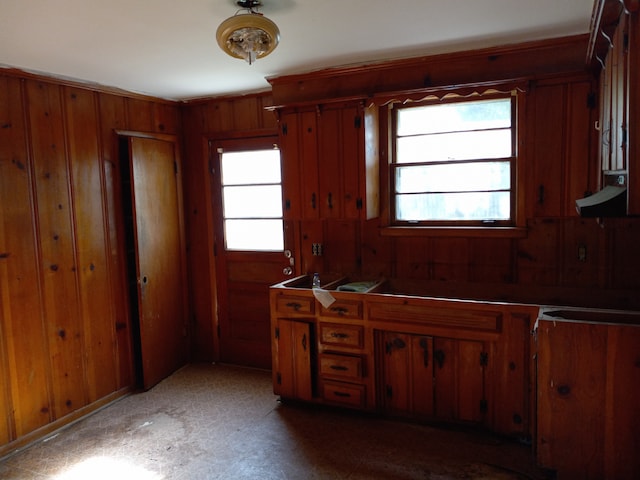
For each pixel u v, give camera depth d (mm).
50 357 3186
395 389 3102
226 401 3572
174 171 4180
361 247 3633
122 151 3730
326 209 3389
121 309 3734
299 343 3340
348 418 3236
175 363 4191
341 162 3307
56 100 3223
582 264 2990
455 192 3326
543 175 2912
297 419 3248
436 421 3035
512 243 3150
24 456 2885
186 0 2045
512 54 2953
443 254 3363
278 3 2137
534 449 2613
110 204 3639
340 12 2273
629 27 1593
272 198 4020
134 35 2471
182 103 4199
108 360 3613
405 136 3445
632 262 2869
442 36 2711
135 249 3705
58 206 3236
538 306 2672
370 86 3332
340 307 3191
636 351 2189
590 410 2285
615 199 1796
